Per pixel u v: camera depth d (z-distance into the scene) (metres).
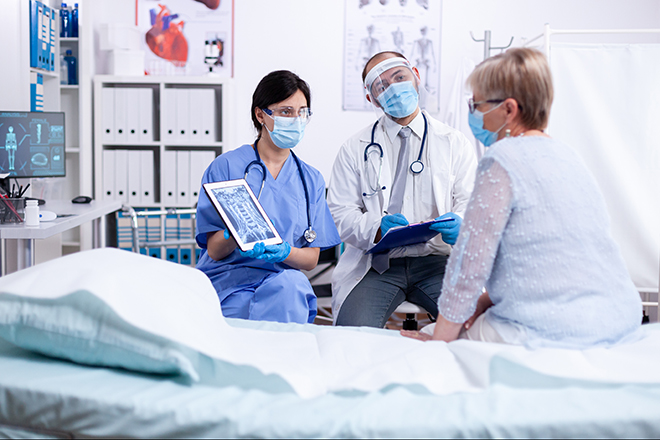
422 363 0.96
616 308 1.04
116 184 3.50
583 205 1.04
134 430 0.83
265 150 1.81
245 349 1.06
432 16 3.65
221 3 3.68
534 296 1.04
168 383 0.91
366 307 1.87
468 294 1.08
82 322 0.93
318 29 3.69
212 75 3.56
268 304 1.68
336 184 2.16
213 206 1.65
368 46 3.68
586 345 1.01
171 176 3.49
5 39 2.54
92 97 3.53
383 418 0.82
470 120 1.19
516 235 1.04
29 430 0.88
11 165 2.38
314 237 1.79
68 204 2.68
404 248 2.00
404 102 1.95
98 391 0.86
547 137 1.10
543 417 0.83
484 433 0.81
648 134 2.41
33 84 3.05
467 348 1.00
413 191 2.07
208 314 1.07
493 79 1.10
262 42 3.71
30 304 0.94
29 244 1.99
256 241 1.55
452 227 1.75
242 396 0.88
